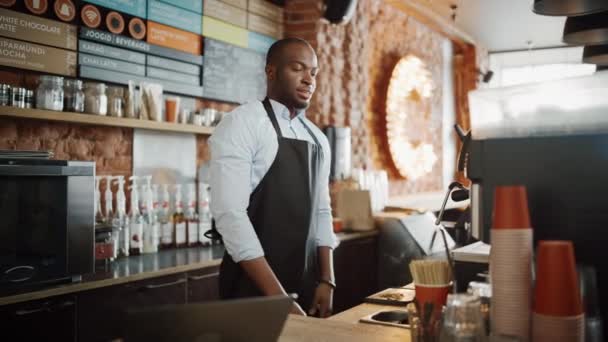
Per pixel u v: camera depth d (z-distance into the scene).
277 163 2.06
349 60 5.02
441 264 1.28
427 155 6.78
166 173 3.53
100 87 2.93
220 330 0.90
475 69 8.08
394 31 6.32
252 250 1.86
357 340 1.33
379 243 4.45
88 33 3.04
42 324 2.21
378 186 5.12
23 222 2.21
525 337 1.09
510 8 6.43
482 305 1.23
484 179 1.32
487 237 1.32
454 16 6.77
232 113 2.01
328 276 2.19
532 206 1.25
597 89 1.19
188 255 3.14
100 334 2.43
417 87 6.46
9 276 2.17
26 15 2.77
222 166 1.92
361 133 5.23
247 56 4.19
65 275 2.33
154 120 3.22
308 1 4.55
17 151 2.23
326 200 2.30
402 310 1.70
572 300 1.05
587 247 1.20
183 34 3.64
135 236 3.12
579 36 2.62
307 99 2.14
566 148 1.22
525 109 1.27
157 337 0.86
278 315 0.96
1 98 2.54
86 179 2.42
